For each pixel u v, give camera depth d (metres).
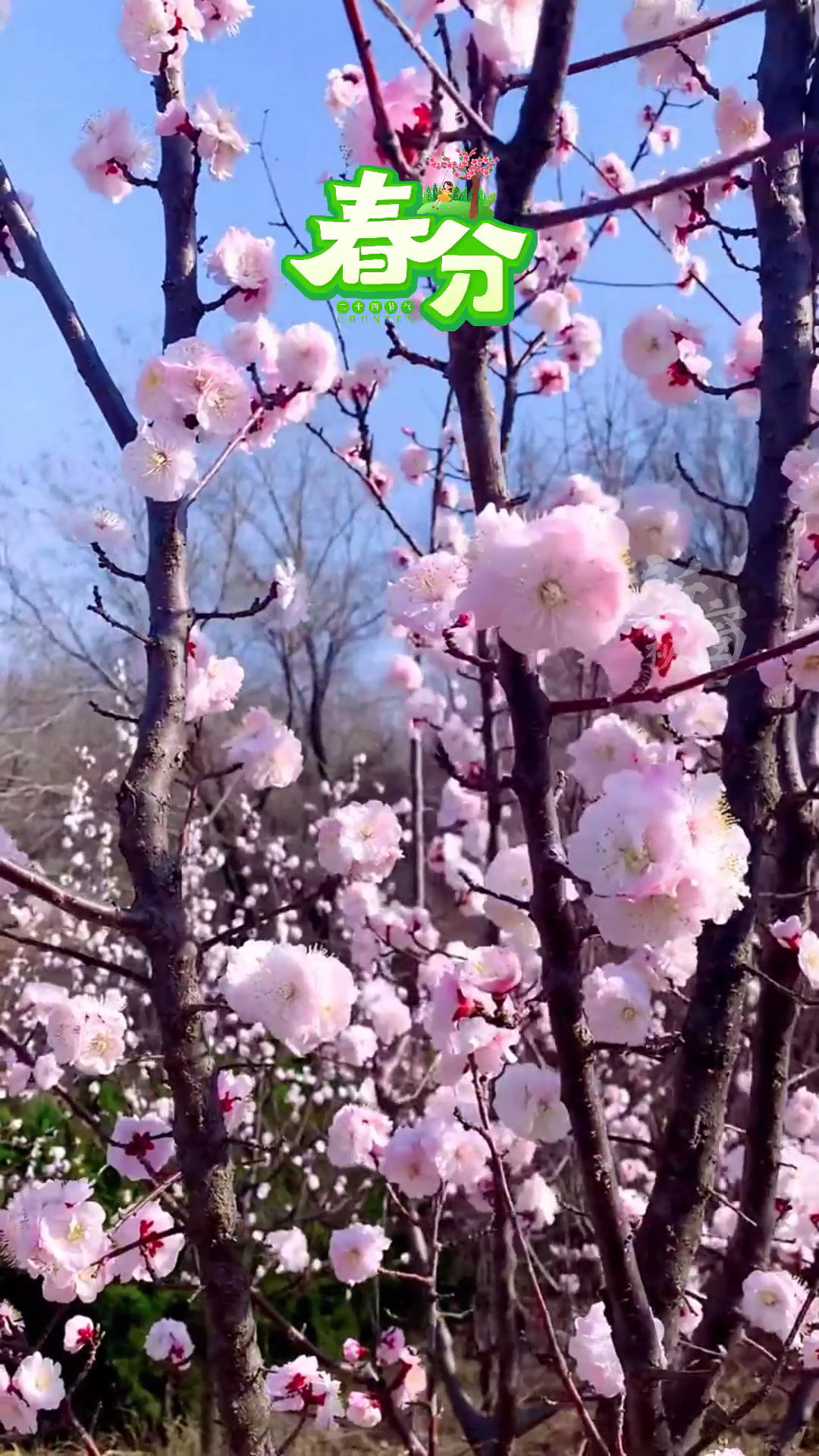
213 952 5.03
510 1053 1.90
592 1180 1.25
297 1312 4.47
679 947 1.64
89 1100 4.87
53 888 1.51
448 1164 2.26
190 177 1.98
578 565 1.05
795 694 1.84
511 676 1.18
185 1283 2.16
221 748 3.38
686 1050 1.68
